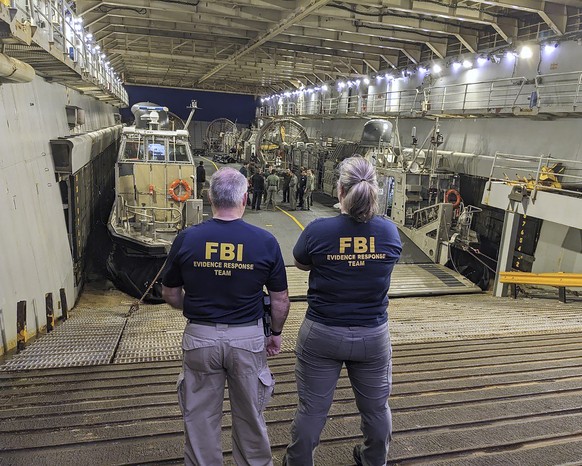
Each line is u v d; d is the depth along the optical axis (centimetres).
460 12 1563
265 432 229
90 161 1287
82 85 1219
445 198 1579
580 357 498
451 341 588
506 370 440
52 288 773
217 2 1580
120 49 2711
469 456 273
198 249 213
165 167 1280
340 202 231
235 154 3650
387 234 228
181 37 2467
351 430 303
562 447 286
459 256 1523
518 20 1642
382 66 2730
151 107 1784
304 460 232
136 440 289
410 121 2309
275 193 1984
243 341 215
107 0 1558
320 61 2955
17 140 691
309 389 233
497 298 1130
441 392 375
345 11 1677
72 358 499
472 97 1900
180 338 618
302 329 236
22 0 579
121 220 1221
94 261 1348
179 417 326
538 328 684
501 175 1611
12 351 544
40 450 276
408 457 269
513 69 1656
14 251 608
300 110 4166
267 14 1755
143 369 459
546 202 1030
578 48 1387
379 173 1759
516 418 326
